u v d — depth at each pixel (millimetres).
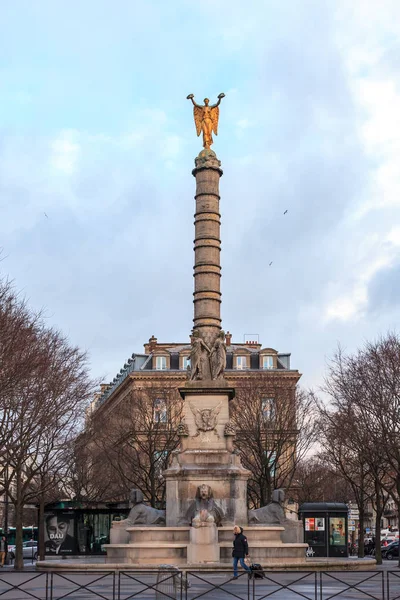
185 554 42406
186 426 49219
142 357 117500
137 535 44906
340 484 106375
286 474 78438
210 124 56312
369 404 60125
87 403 67312
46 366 51125
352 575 41000
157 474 79750
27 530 115375
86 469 76875
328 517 62062
